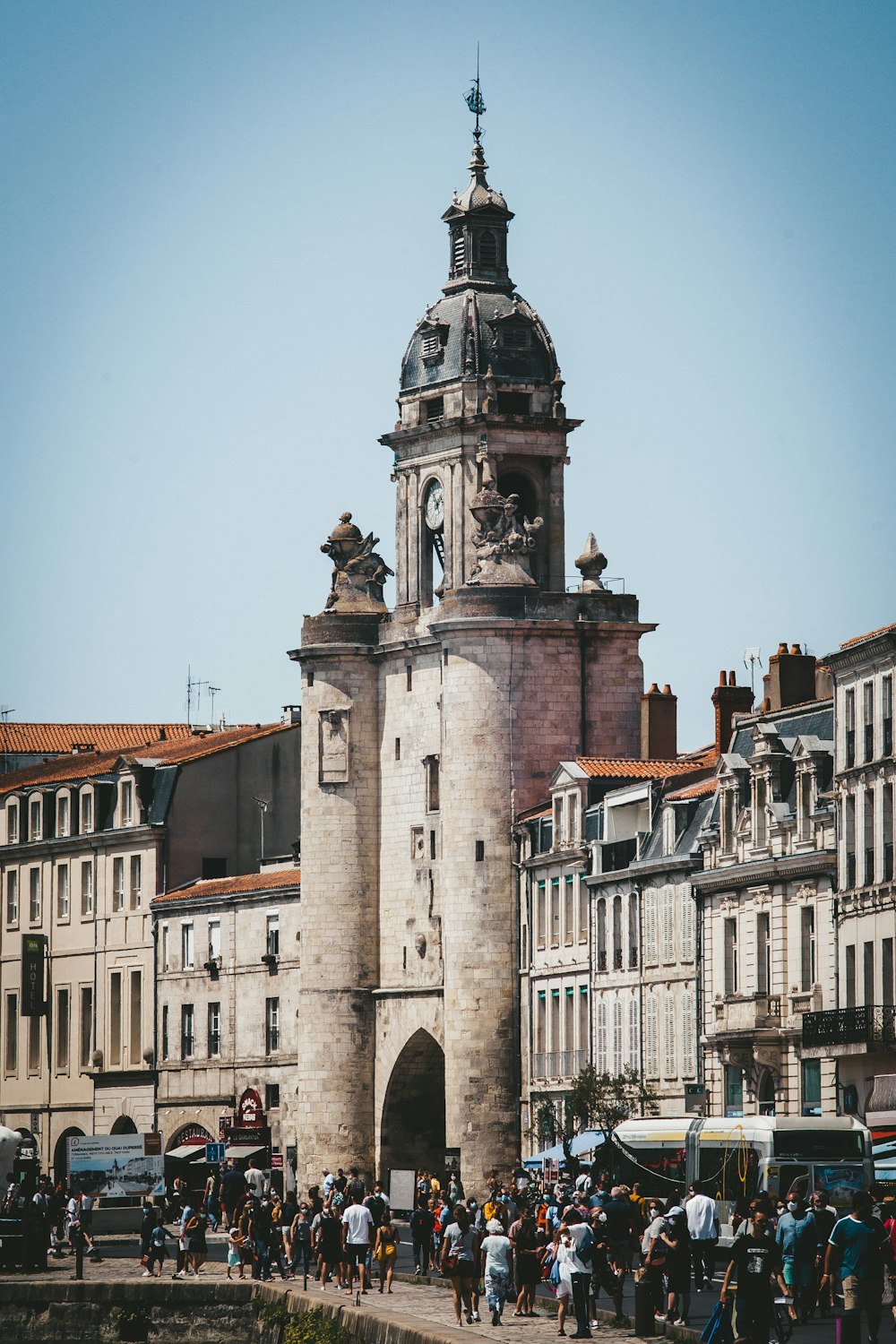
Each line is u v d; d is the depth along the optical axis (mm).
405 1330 75188
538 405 155625
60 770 191625
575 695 149500
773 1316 58094
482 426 153500
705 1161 87625
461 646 149125
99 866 178000
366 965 155625
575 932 137750
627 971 130000
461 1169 145750
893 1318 70750
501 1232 77812
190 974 168375
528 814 147500
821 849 110938
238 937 164500
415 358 157625
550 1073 140375
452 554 154125
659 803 128625
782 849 114438
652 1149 97125
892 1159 86000
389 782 155750
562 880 139750
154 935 171875
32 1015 181750
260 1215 101062
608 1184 97750
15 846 185625
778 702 123688
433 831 151875
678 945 123938
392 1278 92312
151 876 172750
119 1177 127062
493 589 149375
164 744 188875
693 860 122562
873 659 106250
